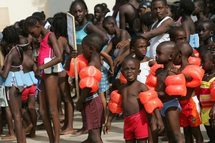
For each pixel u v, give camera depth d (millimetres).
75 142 15656
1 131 17344
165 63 12195
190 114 12953
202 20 17578
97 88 12992
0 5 27391
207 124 13641
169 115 11969
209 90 13438
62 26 15648
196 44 15656
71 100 16703
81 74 13000
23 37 15484
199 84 12703
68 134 16562
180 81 11789
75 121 18422
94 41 13062
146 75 13727
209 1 21609
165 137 14875
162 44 12203
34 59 15891
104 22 16938
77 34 16406
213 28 16578
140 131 11945
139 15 17734
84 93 12953
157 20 15227
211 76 13523
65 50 15758
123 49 16453
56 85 14328
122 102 12133
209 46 15547
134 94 11969
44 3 27719
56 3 27781
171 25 14688
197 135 13391
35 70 14430
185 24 15648
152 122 11828
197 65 13117
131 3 18781
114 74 16438
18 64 14586
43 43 14086
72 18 14430
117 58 16328
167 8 15141
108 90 17062
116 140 15648
